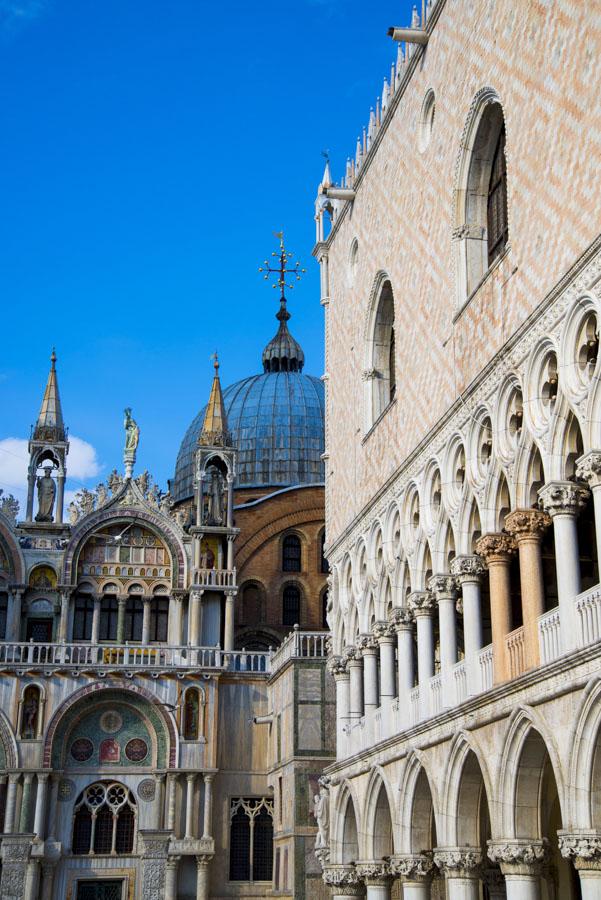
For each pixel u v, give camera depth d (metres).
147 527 68.81
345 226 50.91
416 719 37.44
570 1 27.81
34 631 66.69
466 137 35.03
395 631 41.22
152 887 59.12
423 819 37.12
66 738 61.19
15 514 67.75
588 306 26.27
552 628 27.50
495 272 31.91
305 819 54.78
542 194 29.00
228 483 69.75
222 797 61.91
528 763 28.62
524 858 28.48
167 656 65.56
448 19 37.19
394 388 45.28
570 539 27.03
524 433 29.08
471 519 33.09
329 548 50.03
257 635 77.81
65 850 59.69
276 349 99.69
